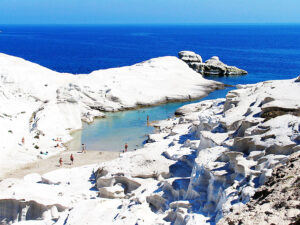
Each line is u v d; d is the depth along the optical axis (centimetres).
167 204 2541
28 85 6400
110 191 2969
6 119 5091
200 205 2269
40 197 2912
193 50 18262
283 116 2736
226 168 2358
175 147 3509
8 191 3016
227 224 1193
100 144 4884
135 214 2400
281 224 1097
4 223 2877
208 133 3102
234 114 3447
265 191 1368
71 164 4144
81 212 2608
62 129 5184
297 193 1227
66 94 5703
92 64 13362
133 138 5122
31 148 4516
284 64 12444
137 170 3173
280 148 2327
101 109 6400
